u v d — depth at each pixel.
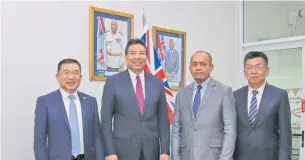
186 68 4.22
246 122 2.66
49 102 2.47
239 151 2.69
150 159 2.54
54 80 3.14
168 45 4.03
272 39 4.60
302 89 4.23
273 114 2.62
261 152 2.59
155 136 2.58
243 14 4.88
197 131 2.61
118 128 2.53
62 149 2.41
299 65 4.31
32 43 3.01
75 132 2.49
